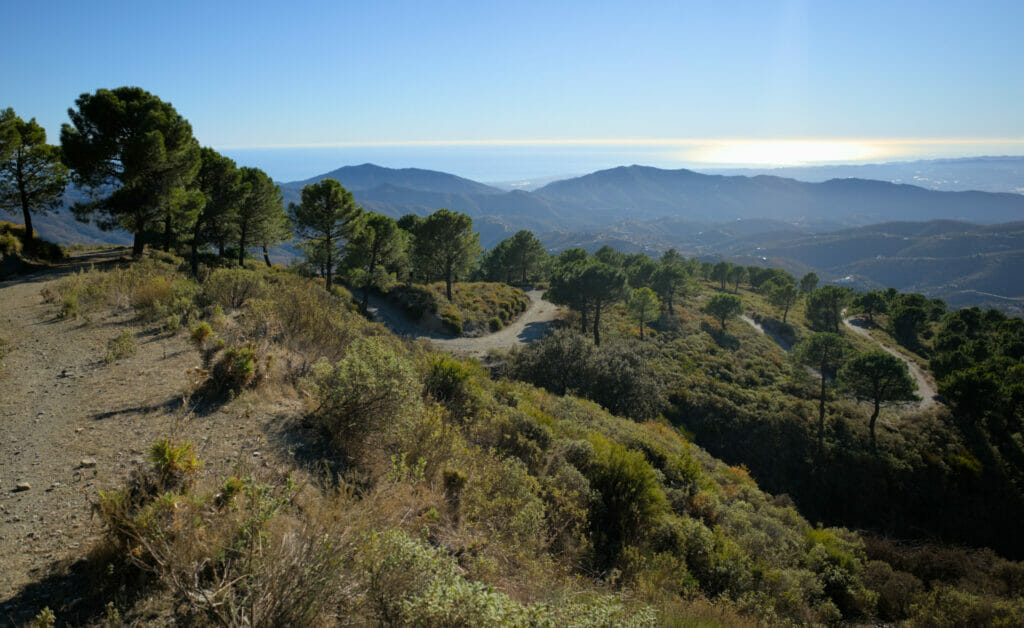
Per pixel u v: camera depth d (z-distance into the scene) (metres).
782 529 11.77
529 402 11.72
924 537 25.86
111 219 21.92
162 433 4.72
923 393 42.69
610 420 14.97
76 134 19.88
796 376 39.81
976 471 29.27
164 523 3.06
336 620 2.69
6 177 23.09
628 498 7.72
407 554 2.91
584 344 24.59
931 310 78.62
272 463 4.47
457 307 42.41
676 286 60.31
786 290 64.50
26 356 7.09
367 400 5.30
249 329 8.11
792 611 7.55
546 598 3.93
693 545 7.64
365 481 4.72
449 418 7.60
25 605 2.53
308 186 31.03
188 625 2.55
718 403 33.78
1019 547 26.09
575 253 74.38
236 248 37.00
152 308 9.73
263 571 2.73
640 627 3.09
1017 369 39.44
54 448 4.34
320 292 13.66
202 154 25.42
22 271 19.47
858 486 28.81
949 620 9.24
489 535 4.80
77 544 3.08
